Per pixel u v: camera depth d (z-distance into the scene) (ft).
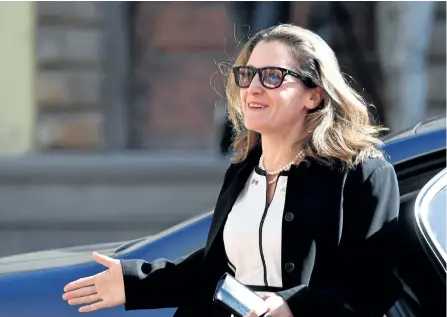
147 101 72.79
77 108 71.41
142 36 72.23
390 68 61.98
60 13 70.44
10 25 70.13
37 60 70.64
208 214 23.62
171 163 65.92
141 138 72.90
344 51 64.64
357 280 18.51
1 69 70.54
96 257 20.88
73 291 20.77
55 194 66.03
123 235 65.82
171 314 21.47
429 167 20.74
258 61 20.10
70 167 65.87
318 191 19.26
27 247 65.62
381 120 61.98
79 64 71.10
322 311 18.02
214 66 72.79
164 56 72.64
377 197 18.84
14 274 23.09
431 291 18.30
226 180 20.98
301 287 18.42
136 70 72.33
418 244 18.71
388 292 18.38
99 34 71.20
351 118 19.97
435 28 68.18
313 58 19.90
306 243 18.98
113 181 66.08
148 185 66.08
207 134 73.26
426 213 19.21
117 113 71.82
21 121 70.90
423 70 58.44
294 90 19.85
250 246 19.61
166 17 72.33
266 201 19.84
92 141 71.67
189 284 20.76
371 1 63.82
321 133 19.63
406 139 21.48
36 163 66.08
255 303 17.87
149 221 65.82
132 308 20.63
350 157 19.40
